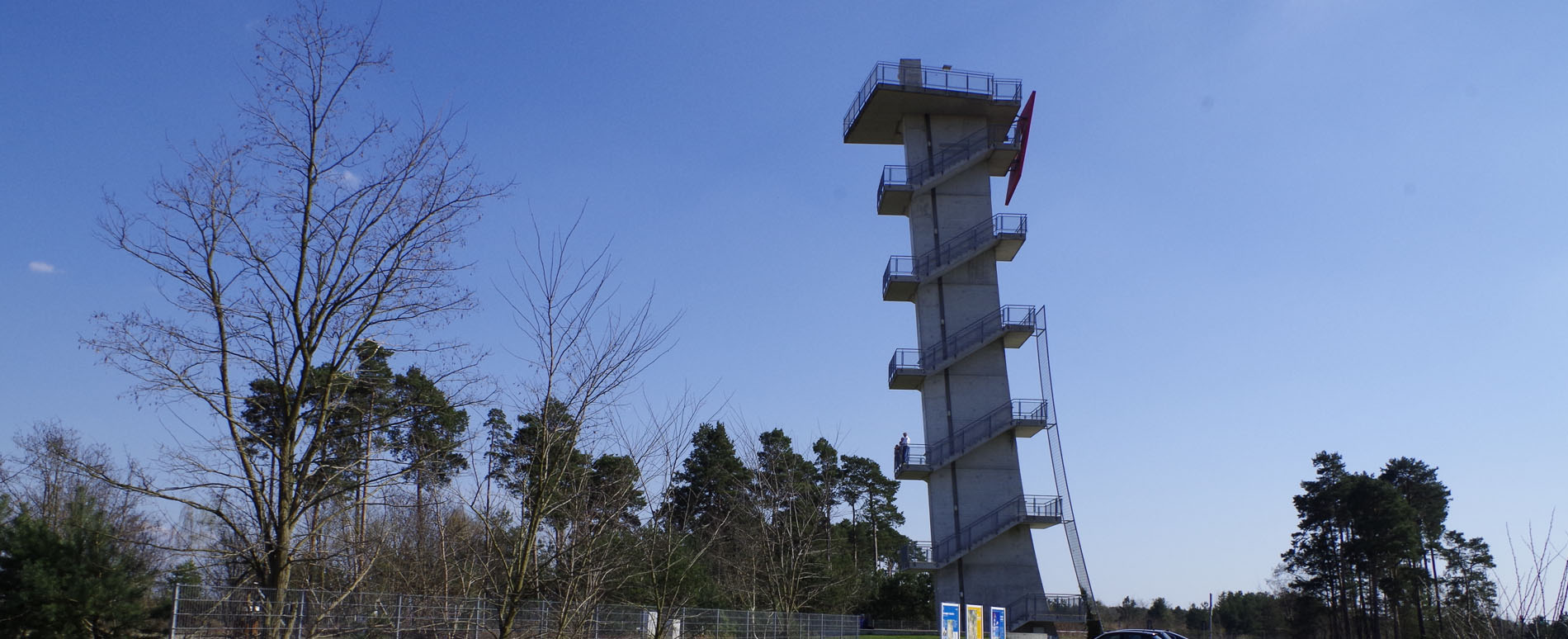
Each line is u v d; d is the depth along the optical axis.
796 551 39.81
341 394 20.34
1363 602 71.50
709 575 37.78
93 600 19.50
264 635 17.73
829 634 36.53
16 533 20.23
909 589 65.75
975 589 50.25
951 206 54.81
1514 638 11.82
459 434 20.70
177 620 17.25
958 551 49.94
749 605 36.25
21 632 19.52
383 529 20.97
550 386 15.75
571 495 17.00
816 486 48.00
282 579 18.59
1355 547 67.44
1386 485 67.56
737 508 40.16
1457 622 12.83
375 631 18.84
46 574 19.41
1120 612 107.31
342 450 20.53
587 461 17.72
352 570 21.02
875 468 83.50
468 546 19.91
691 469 61.94
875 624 64.56
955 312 53.31
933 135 55.50
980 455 51.84
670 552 22.55
